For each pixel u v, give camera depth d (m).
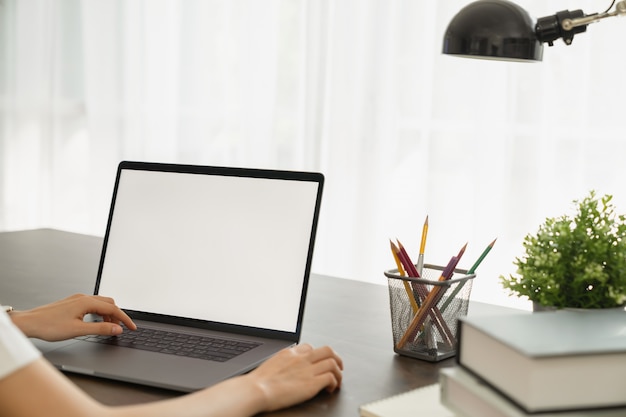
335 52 2.85
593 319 0.85
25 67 3.72
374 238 2.80
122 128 3.48
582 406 0.73
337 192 2.88
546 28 1.09
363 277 2.83
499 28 1.09
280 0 3.01
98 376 1.00
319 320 1.32
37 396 0.74
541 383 0.72
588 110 2.38
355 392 0.97
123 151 3.48
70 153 3.67
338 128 2.86
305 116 2.94
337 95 2.85
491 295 2.53
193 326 1.21
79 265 1.71
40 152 3.73
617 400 0.74
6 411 0.74
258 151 3.11
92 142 3.55
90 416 0.76
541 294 1.00
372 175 2.79
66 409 0.75
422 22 2.67
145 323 1.23
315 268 2.93
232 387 0.88
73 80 3.63
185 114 3.29
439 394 0.90
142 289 1.26
